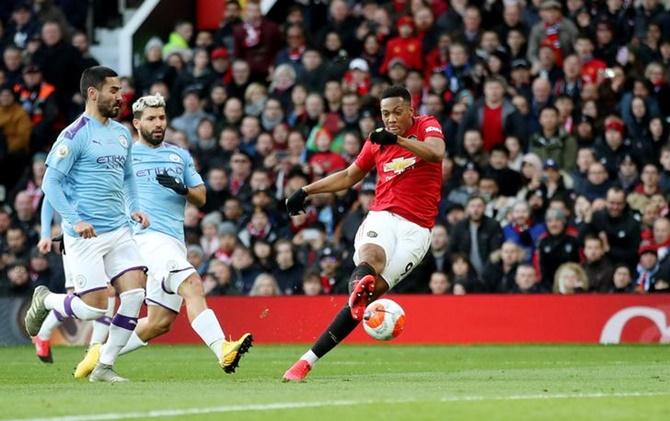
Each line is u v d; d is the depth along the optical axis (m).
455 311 57.16
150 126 35.47
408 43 68.25
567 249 57.31
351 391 27.70
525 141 63.22
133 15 79.69
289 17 70.62
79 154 33.38
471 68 66.81
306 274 58.41
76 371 36.06
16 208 63.75
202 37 71.31
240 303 57.84
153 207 35.31
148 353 52.12
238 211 61.91
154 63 71.31
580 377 34.44
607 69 65.31
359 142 63.22
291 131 65.06
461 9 69.56
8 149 68.25
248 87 68.56
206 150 66.19
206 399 25.47
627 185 61.25
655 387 29.69
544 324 56.38
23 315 58.84
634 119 63.09
